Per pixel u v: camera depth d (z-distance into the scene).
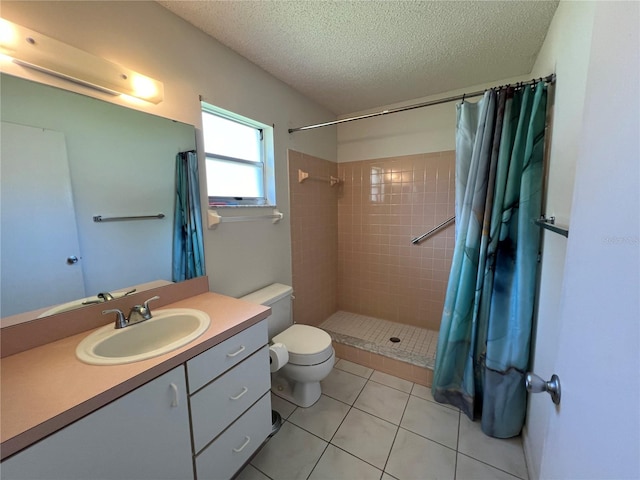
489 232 1.49
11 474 0.60
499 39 1.51
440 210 2.39
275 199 2.02
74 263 1.07
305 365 1.61
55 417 0.65
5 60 0.88
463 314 1.63
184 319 1.25
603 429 0.42
